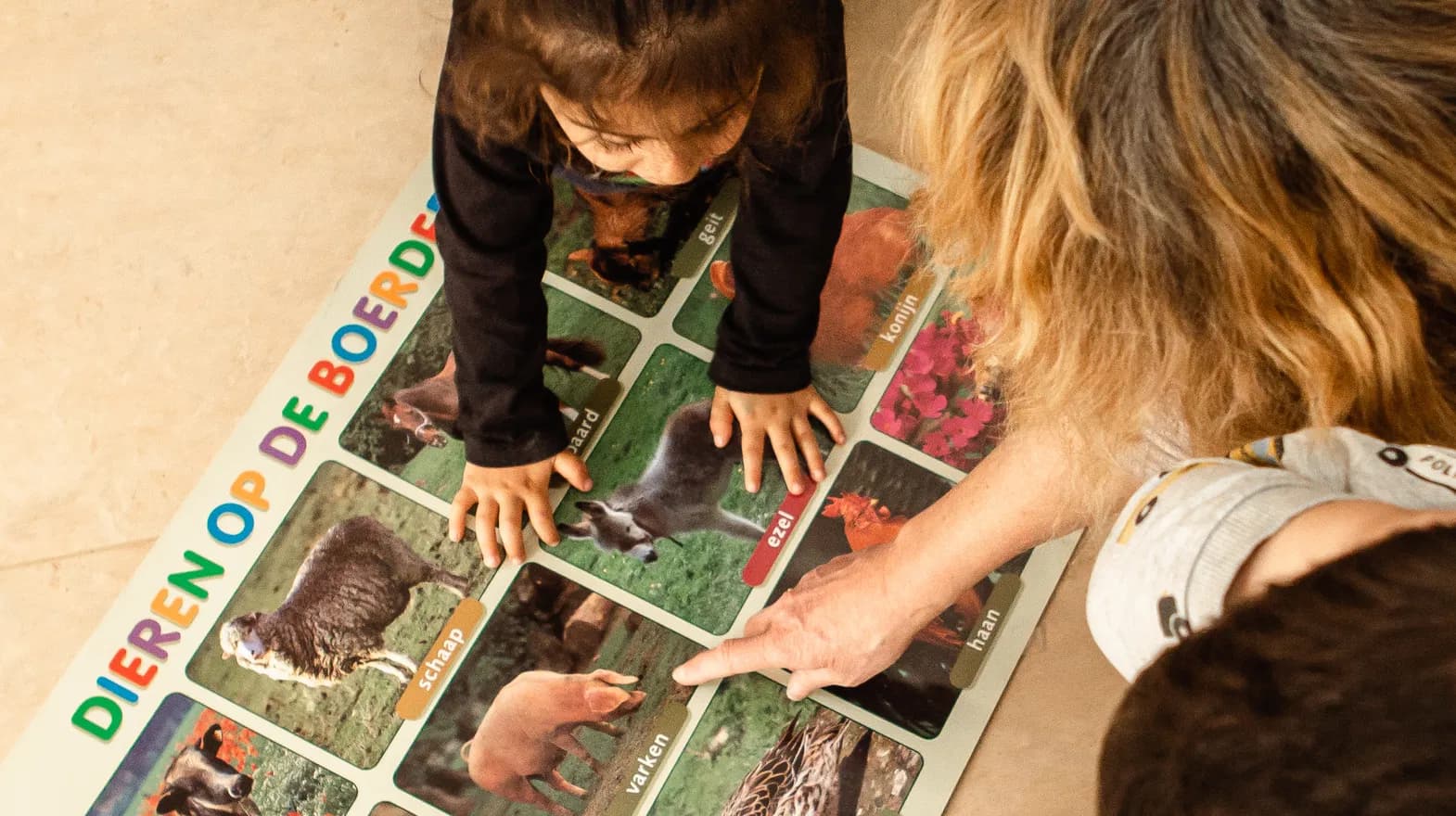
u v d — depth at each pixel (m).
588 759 0.92
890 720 0.94
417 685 0.93
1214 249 0.40
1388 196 0.36
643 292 1.03
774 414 0.98
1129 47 0.37
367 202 1.06
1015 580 0.97
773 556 0.97
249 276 1.03
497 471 0.94
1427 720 0.23
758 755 0.92
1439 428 0.45
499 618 0.95
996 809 0.92
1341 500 0.40
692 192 1.05
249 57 1.09
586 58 0.66
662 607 0.95
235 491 0.97
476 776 0.91
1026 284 0.46
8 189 1.05
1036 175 0.43
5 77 1.08
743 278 0.91
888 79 1.09
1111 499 0.69
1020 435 0.73
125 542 0.96
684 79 0.67
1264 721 0.25
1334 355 0.42
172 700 0.92
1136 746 0.29
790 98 0.76
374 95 1.09
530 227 0.85
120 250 1.04
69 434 0.99
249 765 0.91
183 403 1.00
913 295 1.03
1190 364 0.46
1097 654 0.96
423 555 0.96
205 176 1.06
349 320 1.02
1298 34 0.35
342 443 0.98
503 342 0.88
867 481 0.99
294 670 0.93
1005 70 0.42
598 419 1.00
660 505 0.98
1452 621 0.25
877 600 0.85
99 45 1.09
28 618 0.94
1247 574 0.40
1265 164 0.37
